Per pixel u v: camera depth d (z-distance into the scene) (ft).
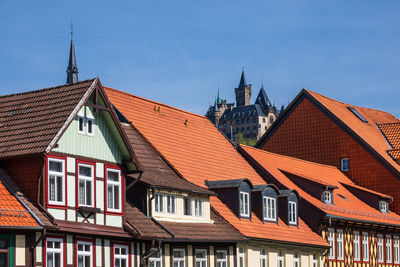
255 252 156.35
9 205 101.71
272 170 194.18
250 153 194.90
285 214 175.01
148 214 128.98
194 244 138.00
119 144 121.90
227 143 192.95
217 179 166.40
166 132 167.63
